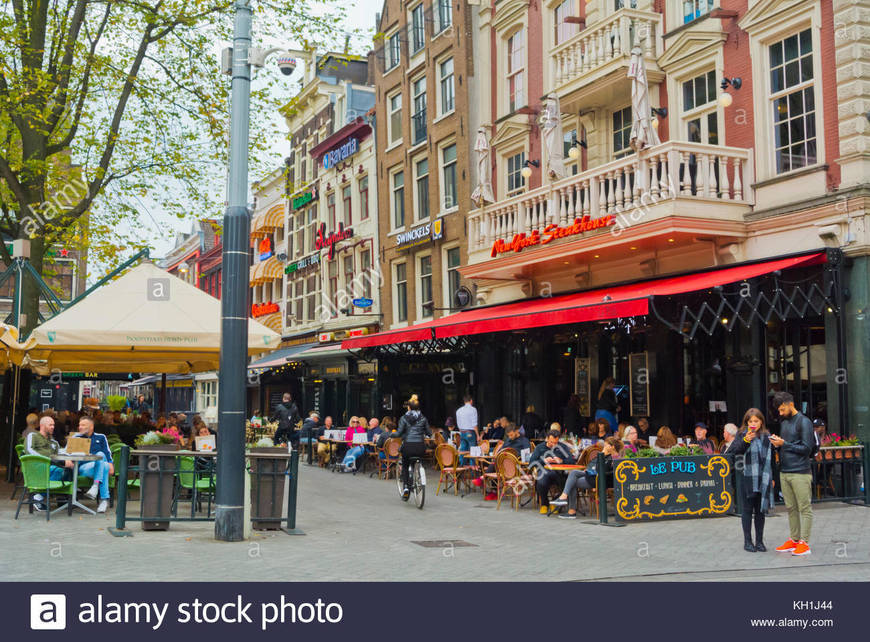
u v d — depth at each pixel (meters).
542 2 20.73
